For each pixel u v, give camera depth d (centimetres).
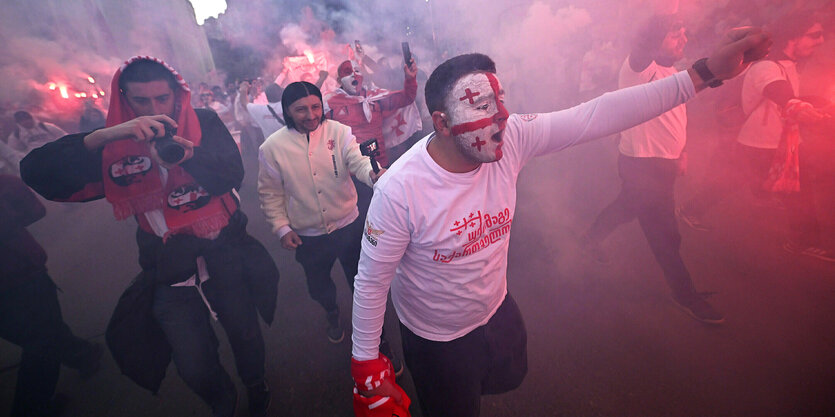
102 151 138
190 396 214
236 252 171
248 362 179
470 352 125
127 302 153
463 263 110
